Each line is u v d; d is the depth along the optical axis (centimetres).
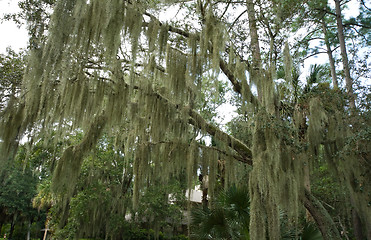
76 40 444
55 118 534
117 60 517
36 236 2542
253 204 436
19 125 495
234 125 794
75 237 1084
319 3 805
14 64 600
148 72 531
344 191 625
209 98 791
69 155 550
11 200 2017
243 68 540
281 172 477
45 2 512
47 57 419
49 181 1166
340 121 565
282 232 544
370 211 528
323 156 610
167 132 609
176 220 1185
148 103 557
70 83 520
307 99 622
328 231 551
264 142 489
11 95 510
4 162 480
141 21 487
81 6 420
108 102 540
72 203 1046
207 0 596
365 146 545
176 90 511
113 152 1124
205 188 1220
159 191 1102
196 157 563
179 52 531
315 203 580
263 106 526
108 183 1158
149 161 590
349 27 1148
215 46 498
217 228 555
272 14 648
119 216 1125
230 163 564
